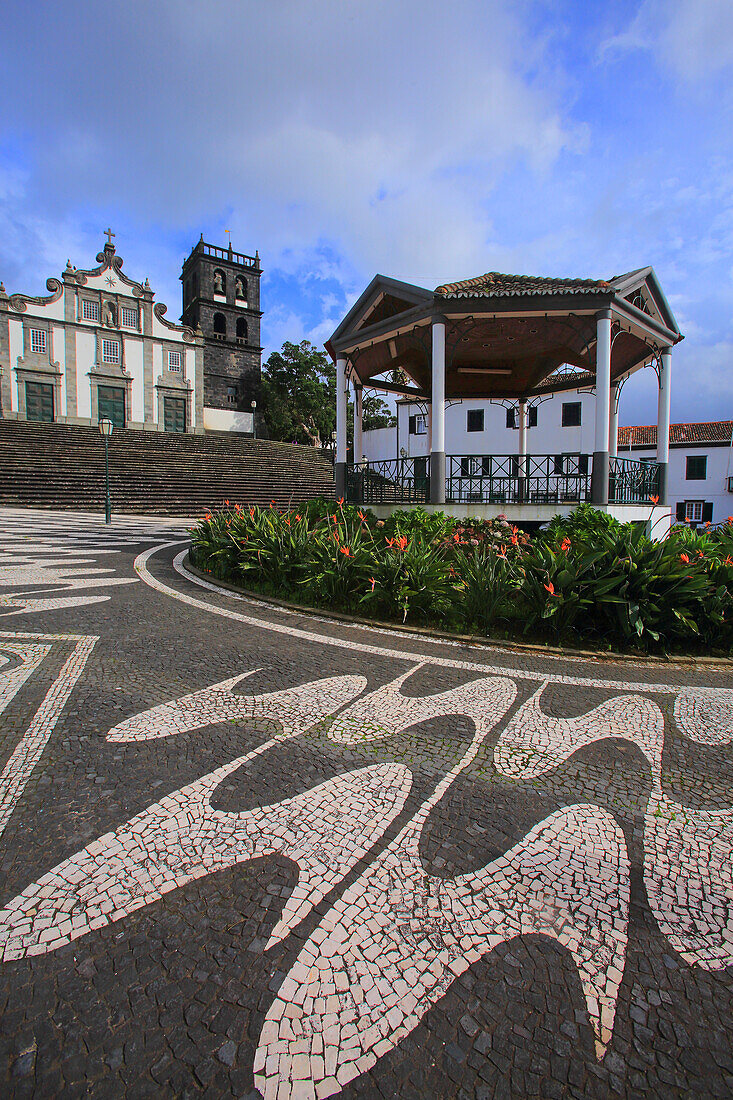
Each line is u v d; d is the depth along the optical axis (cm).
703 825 227
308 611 570
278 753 273
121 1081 123
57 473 1994
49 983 147
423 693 358
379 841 209
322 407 4469
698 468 3084
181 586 688
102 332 3375
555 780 258
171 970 152
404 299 926
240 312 4406
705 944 167
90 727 295
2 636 454
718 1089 126
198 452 2802
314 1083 124
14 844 201
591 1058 132
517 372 1268
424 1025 139
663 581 473
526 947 163
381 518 958
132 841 204
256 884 184
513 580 517
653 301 980
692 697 366
